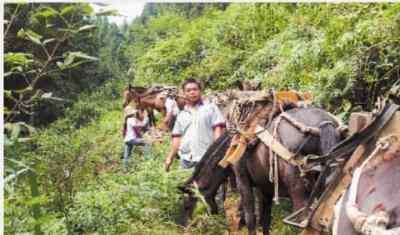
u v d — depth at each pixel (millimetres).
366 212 4164
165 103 14203
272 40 12766
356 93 8500
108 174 10945
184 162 9266
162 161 12352
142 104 14641
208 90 14742
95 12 3367
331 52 8789
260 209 7863
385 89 8273
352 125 4805
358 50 8250
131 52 27734
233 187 8469
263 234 7918
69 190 8078
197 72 16781
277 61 11789
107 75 25969
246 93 8805
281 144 6750
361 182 4301
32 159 4066
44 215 3816
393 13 8031
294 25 11594
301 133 6613
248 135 7180
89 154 10031
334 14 10133
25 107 3641
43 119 18594
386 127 4496
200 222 8875
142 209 8859
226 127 8883
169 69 19391
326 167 5719
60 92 19781
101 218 8258
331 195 5004
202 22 18875
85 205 8406
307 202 6086
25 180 4535
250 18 15367
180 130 9414
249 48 15602
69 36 3559
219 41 17047
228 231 8789
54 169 7812
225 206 9695
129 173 11500
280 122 6855
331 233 5027
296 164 6594
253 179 7418
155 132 14438
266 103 7164
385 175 4219
